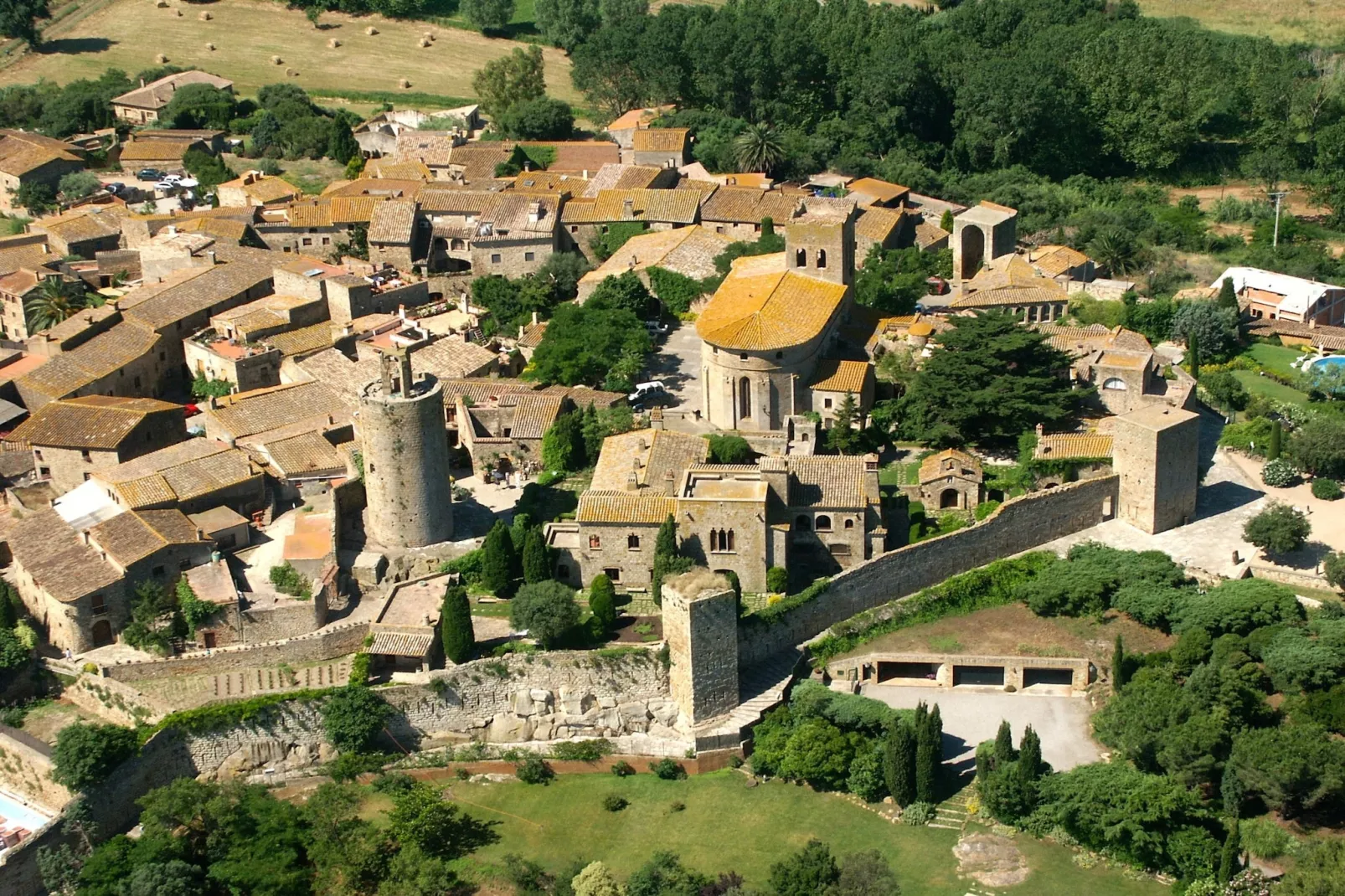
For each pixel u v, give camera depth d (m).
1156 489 165.88
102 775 134.62
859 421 179.00
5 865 128.62
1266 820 132.38
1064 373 183.50
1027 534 166.25
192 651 148.25
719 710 145.00
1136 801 128.88
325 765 143.50
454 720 145.50
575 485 174.62
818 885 125.50
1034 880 128.38
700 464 164.38
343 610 154.00
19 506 170.75
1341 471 176.62
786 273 195.12
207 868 132.12
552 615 145.75
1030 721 146.12
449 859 133.38
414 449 158.25
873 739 142.00
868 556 159.50
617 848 134.00
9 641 146.75
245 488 165.75
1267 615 148.12
